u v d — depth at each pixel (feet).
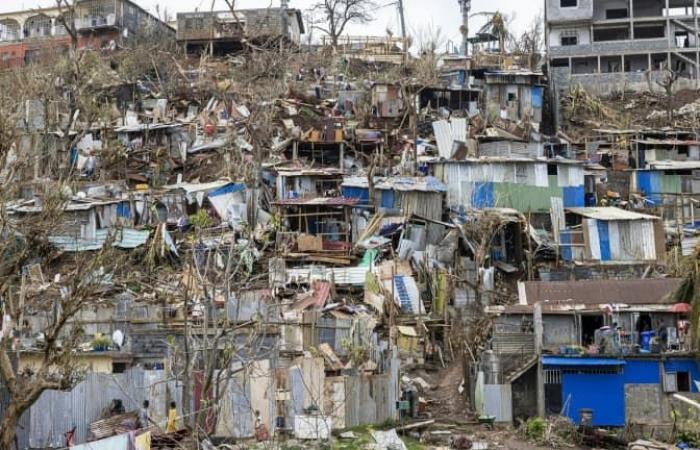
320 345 111.34
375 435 94.53
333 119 205.46
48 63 229.66
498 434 101.45
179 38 257.55
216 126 199.41
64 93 204.23
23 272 115.65
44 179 140.97
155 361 103.86
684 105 231.91
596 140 210.18
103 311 110.32
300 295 133.59
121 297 118.01
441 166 174.91
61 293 109.19
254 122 192.24
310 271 143.43
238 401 91.04
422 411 110.22
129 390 89.10
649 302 116.67
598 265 152.56
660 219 160.35
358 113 213.05
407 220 161.79
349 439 92.89
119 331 105.29
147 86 228.02
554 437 99.19
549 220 171.63
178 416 85.76
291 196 171.01
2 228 82.64
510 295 146.30
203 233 151.94
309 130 193.06
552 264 158.71
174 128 196.24
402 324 133.28
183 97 220.02
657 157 198.39
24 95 161.89
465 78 233.55
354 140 195.31
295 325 111.45
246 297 114.73
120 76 230.68
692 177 184.14
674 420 100.63
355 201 161.58
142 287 128.57
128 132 195.42
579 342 114.11
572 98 233.35
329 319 115.65
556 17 253.65
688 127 215.92
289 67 242.78
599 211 168.55
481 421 105.70
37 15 275.18
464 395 115.34
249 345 86.17
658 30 255.91
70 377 68.23
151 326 107.34
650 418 106.32
